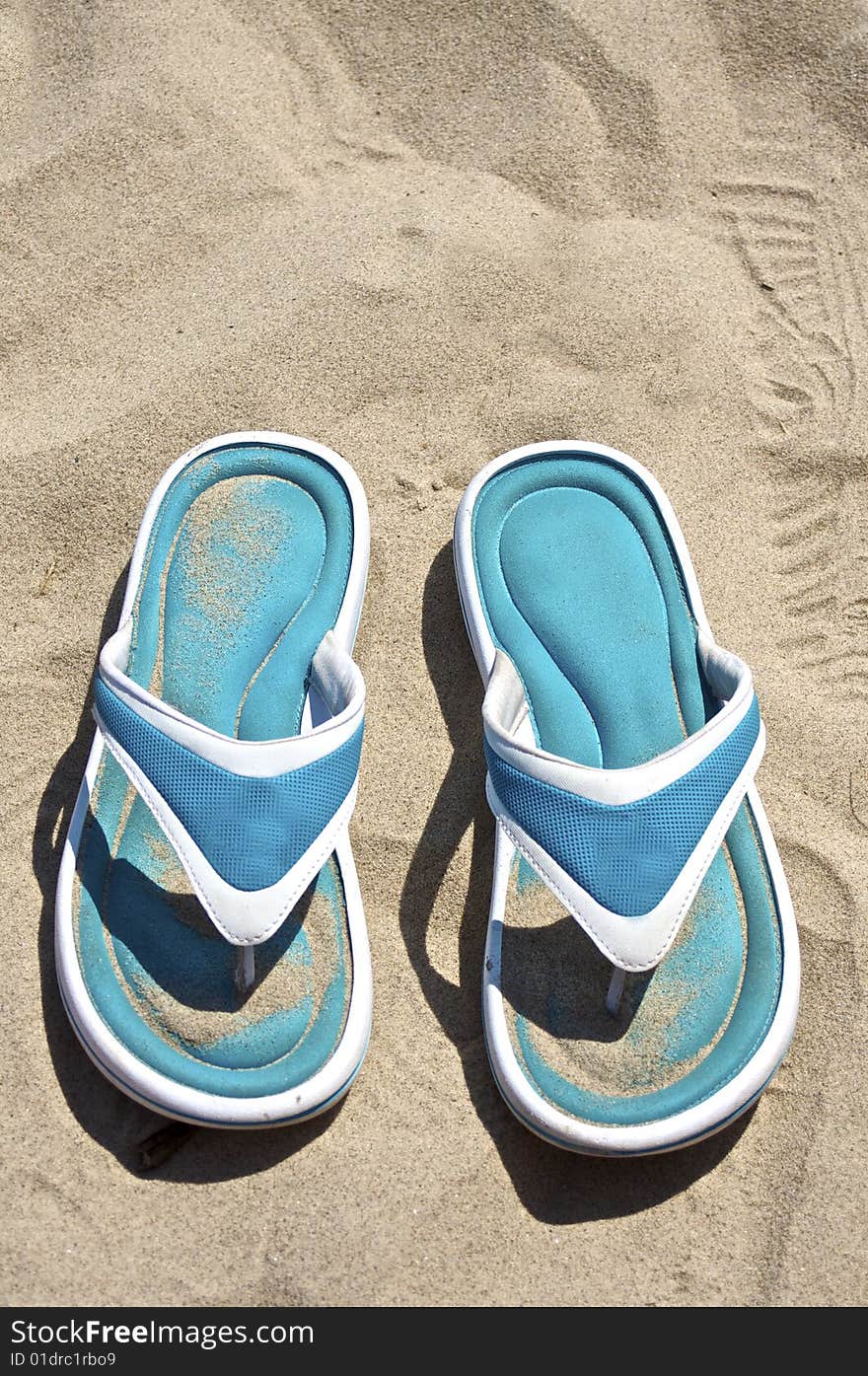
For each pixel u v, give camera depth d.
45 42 0.90
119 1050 0.69
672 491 0.82
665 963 0.71
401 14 0.91
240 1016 0.70
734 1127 0.71
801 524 0.82
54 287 0.85
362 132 0.90
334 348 0.84
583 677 0.76
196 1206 0.69
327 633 0.76
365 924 0.72
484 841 0.75
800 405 0.84
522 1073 0.69
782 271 0.87
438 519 0.82
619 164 0.89
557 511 0.80
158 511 0.79
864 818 0.76
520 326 0.85
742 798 0.70
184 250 0.86
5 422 0.82
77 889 0.71
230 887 0.68
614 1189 0.70
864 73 0.91
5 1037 0.71
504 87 0.90
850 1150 0.70
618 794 0.68
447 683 0.79
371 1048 0.72
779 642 0.79
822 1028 0.72
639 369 0.84
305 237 0.87
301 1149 0.70
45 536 0.81
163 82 0.89
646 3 0.91
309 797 0.69
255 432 0.80
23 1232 0.68
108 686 0.70
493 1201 0.69
